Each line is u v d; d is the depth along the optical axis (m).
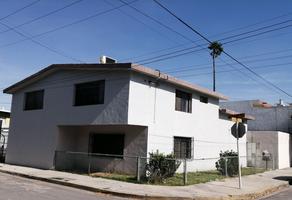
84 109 19.98
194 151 22.52
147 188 14.95
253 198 14.82
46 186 15.16
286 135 31.11
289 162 31.59
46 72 22.25
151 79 19.38
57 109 21.62
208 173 21.53
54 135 21.55
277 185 18.36
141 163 18.41
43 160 21.98
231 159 21.25
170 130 20.48
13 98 25.20
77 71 20.69
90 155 19.28
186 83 21.22
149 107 19.16
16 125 24.55
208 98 24.42
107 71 19.12
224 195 14.23
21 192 12.97
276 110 35.44
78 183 15.61
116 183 15.95
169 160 17.06
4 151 27.62
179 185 16.17
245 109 37.09
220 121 25.66
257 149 29.30
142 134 19.02
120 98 18.36
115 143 20.06
